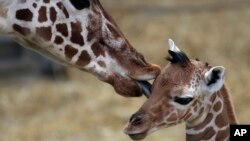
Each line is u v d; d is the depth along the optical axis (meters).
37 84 22.23
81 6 8.59
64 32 8.59
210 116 9.04
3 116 19.73
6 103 20.64
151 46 24.08
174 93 8.54
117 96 20.45
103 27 8.75
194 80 8.63
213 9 26.20
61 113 19.64
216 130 9.11
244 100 19.75
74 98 20.73
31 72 23.59
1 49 24.02
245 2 26.34
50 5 8.51
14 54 24.17
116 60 8.78
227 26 25.11
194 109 8.73
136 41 24.62
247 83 21.00
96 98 20.47
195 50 23.66
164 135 17.62
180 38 24.47
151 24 25.69
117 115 19.11
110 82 8.81
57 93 21.16
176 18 25.95
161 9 26.50
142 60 8.88
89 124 18.67
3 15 8.40
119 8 26.92
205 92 8.76
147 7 26.73
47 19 8.51
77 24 8.62
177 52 8.69
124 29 25.58
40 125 18.86
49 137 18.06
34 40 8.62
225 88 9.20
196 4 26.50
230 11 26.09
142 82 8.81
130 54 8.82
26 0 8.43
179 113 8.64
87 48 8.70
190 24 25.41
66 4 8.55
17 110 20.16
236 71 22.00
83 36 8.65
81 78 22.47
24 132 18.48
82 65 8.75
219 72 8.62
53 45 8.62
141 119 8.51
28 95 21.16
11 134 18.41
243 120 18.38
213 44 23.92
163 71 8.76
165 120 8.61
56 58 8.85
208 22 25.44
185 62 8.68
